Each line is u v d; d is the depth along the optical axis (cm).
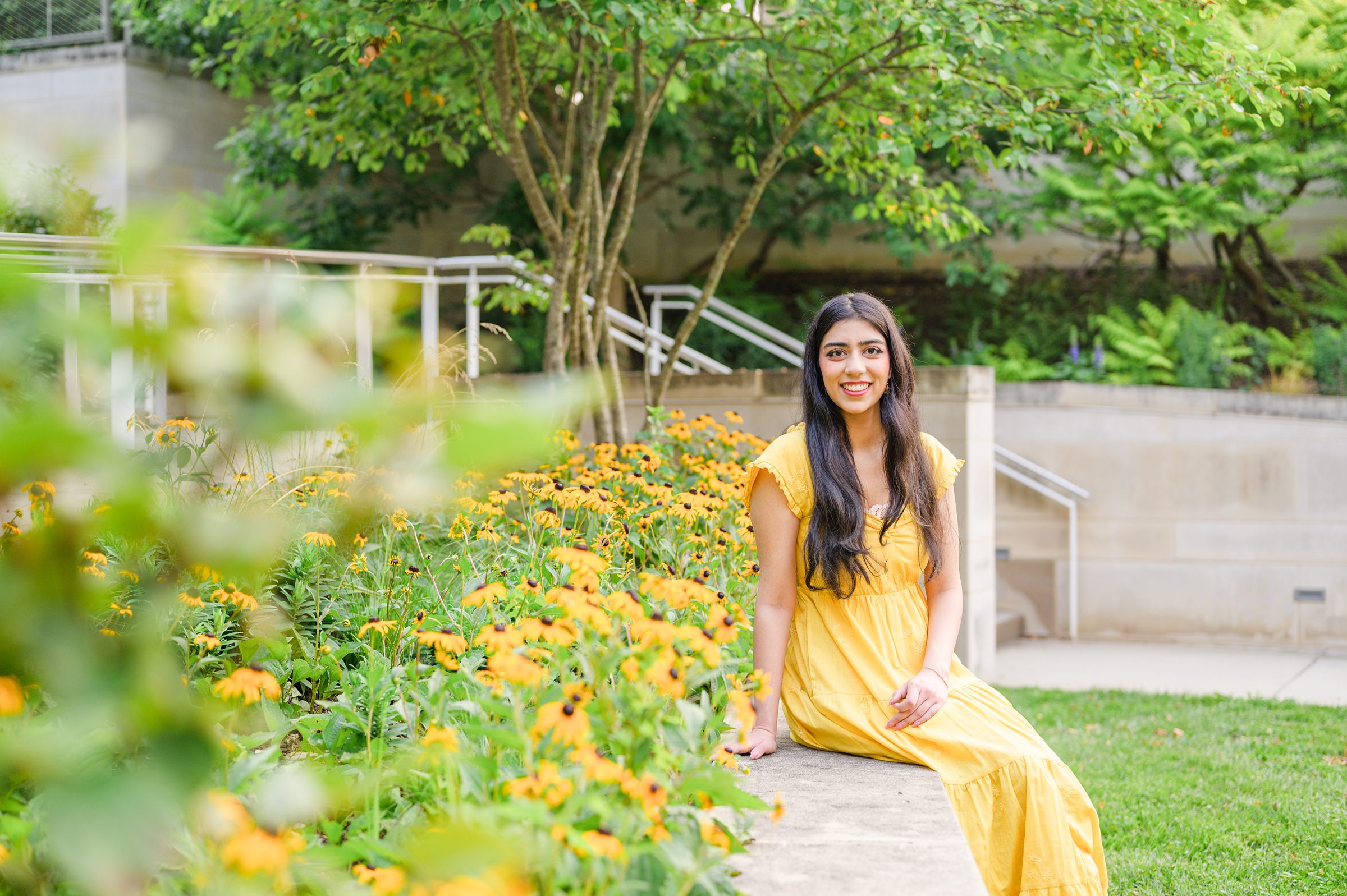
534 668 168
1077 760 496
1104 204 955
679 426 555
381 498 76
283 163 870
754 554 401
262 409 68
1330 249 1009
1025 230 1059
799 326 1091
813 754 261
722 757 210
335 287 70
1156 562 789
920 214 597
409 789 199
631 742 172
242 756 187
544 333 972
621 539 371
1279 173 876
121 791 81
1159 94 478
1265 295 998
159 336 67
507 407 62
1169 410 780
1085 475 801
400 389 71
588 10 489
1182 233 963
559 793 152
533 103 938
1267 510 766
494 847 115
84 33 951
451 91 620
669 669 178
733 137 1003
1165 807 433
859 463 270
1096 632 803
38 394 74
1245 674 682
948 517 271
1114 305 1014
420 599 320
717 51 576
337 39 491
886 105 566
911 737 251
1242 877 365
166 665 91
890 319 269
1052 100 494
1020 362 976
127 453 77
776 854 198
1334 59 695
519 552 344
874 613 265
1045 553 810
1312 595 760
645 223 1173
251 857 120
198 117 982
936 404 655
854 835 207
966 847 200
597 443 584
